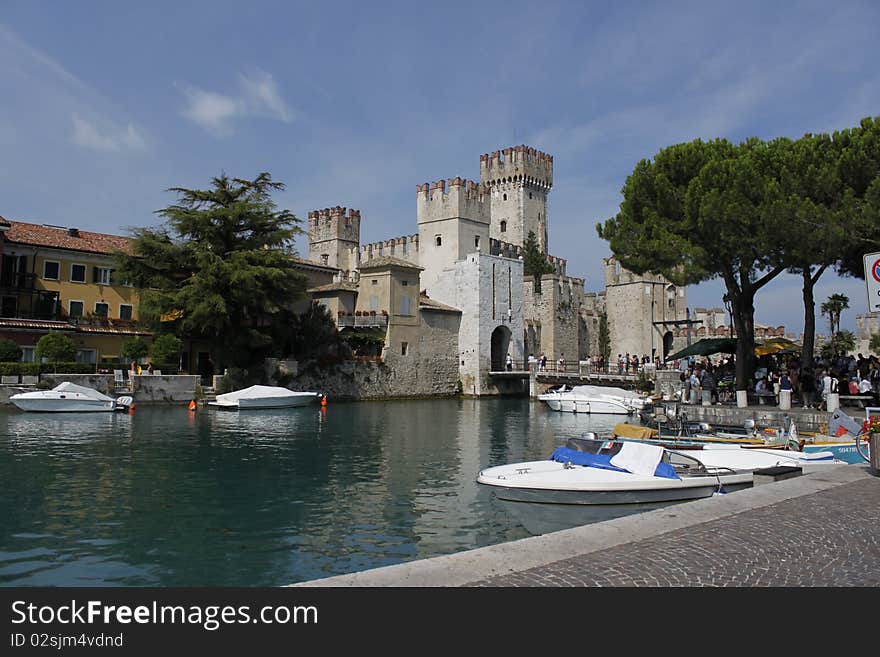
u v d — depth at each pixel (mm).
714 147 35375
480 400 64375
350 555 12875
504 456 25375
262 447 27250
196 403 43219
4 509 16156
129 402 40750
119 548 13164
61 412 38531
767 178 30375
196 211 49156
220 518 15602
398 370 62031
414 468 22516
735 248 31219
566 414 46719
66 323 48531
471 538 14133
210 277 45656
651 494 14773
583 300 82875
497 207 97812
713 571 6918
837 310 71250
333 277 66375
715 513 9242
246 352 50781
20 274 48469
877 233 26812
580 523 14680
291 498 17766
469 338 68562
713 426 26750
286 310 54781
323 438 30531
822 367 34906
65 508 16344
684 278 34031
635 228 35906
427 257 78625
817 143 31562
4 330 45562
